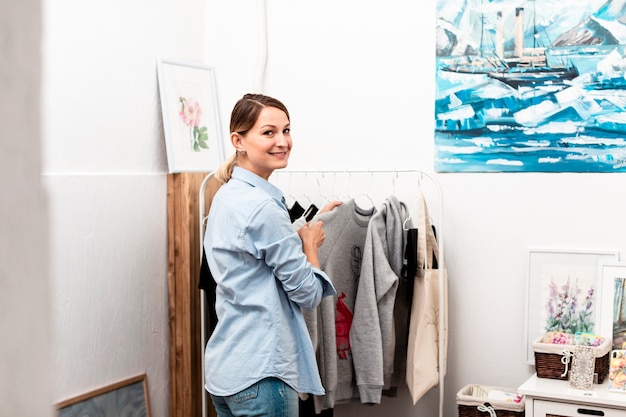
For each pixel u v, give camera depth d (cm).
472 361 319
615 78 295
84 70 295
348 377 296
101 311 302
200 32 367
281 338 231
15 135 13
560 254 303
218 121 364
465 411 286
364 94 338
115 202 309
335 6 343
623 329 289
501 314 314
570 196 302
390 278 284
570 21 301
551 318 304
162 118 337
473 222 318
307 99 350
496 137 313
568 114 302
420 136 328
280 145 240
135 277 320
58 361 281
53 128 280
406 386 330
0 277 13
